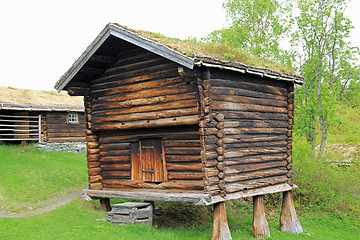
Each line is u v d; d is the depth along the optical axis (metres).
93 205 12.93
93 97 11.70
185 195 9.47
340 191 16.80
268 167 11.26
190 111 9.46
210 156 9.11
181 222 12.55
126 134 11.20
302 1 22.97
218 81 9.62
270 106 11.49
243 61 10.47
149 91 10.29
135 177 11.01
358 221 15.02
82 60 10.84
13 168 17.48
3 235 8.64
